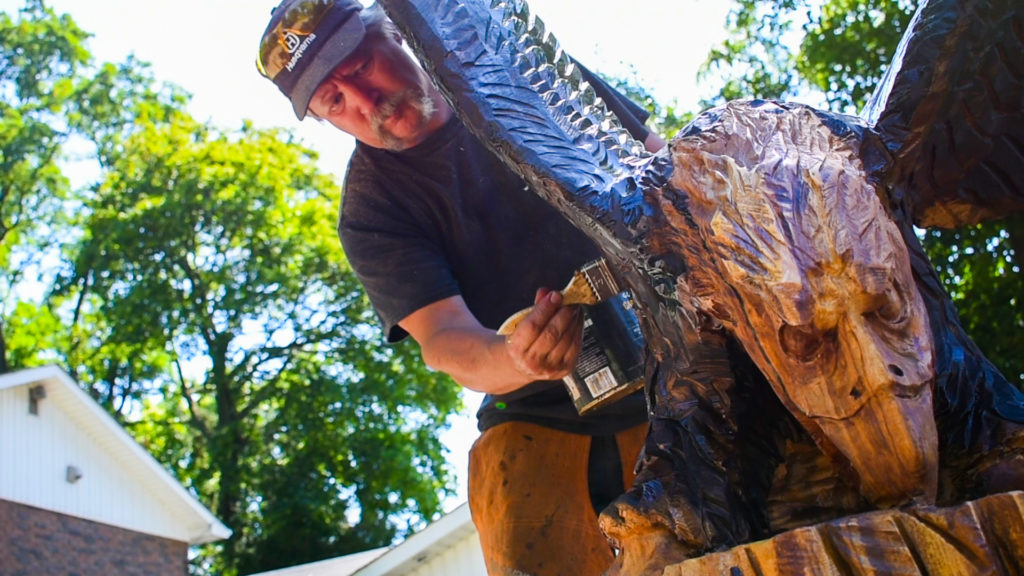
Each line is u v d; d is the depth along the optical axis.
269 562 27.69
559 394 3.56
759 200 1.84
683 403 2.21
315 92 3.65
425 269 3.64
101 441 21.55
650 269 2.07
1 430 19.88
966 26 2.13
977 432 2.11
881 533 1.71
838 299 1.76
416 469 28.44
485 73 2.30
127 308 29.34
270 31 3.71
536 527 3.38
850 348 1.77
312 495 27.61
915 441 1.75
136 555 21.83
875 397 1.76
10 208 32.47
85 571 20.64
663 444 2.22
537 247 3.59
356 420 28.16
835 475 2.16
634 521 2.20
